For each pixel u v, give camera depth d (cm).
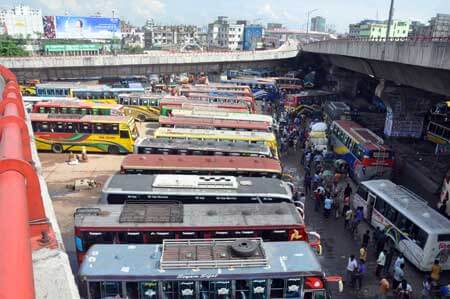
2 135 1034
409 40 2747
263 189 1905
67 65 6106
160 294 1266
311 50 6538
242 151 2569
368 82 5909
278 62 8188
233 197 1847
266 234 1571
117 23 9750
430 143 3762
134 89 5359
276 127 4019
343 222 2312
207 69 7469
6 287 357
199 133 2938
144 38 15675
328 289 1327
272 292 1296
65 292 845
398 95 3725
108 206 1673
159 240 1540
